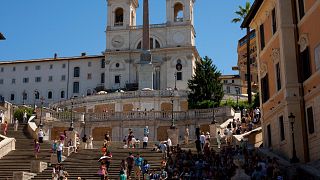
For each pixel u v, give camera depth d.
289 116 27.17
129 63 99.56
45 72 108.62
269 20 32.94
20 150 37.03
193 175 27.05
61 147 33.09
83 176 29.67
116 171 30.77
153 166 31.89
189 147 40.88
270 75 33.06
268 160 25.97
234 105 65.00
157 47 100.62
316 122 26.20
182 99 76.12
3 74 110.44
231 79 108.06
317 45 25.97
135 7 107.75
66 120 57.16
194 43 104.06
